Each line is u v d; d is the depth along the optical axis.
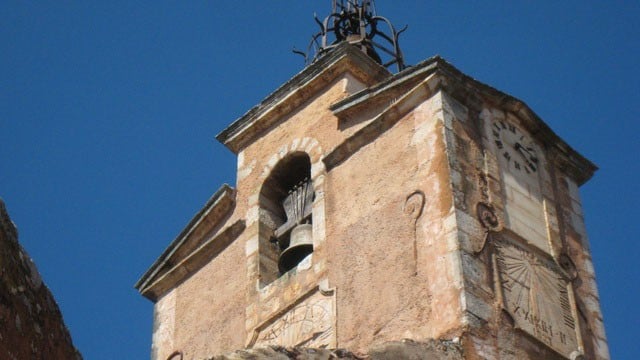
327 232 21.36
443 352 18.05
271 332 21.19
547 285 20.09
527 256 20.17
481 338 18.42
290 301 21.19
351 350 19.47
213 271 23.36
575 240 21.30
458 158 20.39
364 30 25.45
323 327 20.31
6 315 13.12
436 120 20.73
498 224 20.05
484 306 18.78
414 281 19.44
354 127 22.23
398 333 19.12
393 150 21.17
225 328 22.25
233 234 23.31
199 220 24.05
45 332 13.84
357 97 22.19
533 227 20.70
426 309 18.98
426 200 20.11
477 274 19.09
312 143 22.78
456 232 19.34
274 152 23.53
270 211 23.19
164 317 23.75
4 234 13.33
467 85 21.27
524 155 21.64
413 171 20.62
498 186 20.64
